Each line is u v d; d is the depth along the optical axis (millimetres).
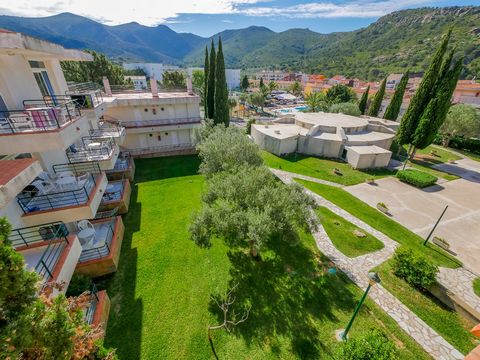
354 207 18984
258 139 33719
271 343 8852
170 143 30234
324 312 10102
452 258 13664
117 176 21391
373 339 7359
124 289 10914
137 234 14867
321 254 13625
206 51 31172
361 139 30078
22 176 7137
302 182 23312
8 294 3439
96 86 26719
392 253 13914
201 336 9055
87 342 5066
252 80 167000
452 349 8875
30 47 9266
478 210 18969
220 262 12719
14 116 9781
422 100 25688
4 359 3219
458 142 35312
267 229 9438
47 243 7727
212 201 12711
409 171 24562
